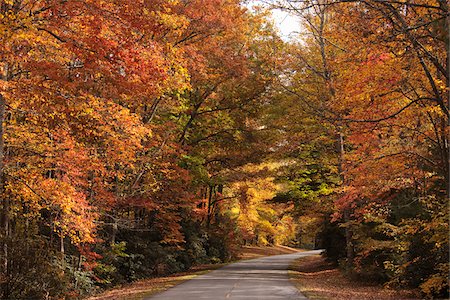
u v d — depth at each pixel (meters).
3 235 15.88
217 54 26.31
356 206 22.69
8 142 15.65
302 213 33.03
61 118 12.84
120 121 13.91
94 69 11.44
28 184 15.46
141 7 11.66
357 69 15.12
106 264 23.34
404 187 18.58
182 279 24.47
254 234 64.31
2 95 12.06
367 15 13.92
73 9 11.53
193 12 22.45
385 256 22.33
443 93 14.54
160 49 12.84
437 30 11.31
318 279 25.66
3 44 11.23
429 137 16.31
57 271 17.23
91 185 19.02
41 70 11.45
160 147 24.09
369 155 18.75
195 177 32.31
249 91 31.58
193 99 30.45
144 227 29.72
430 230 16.64
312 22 24.28
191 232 36.03
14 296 15.15
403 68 14.59
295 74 25.58
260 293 17.33
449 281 13.25
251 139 33.56
